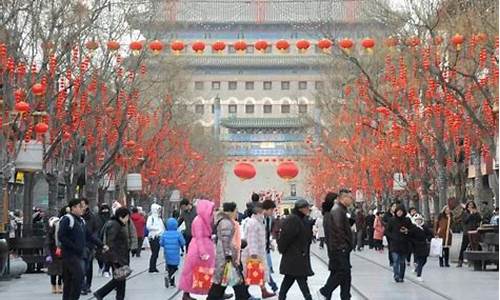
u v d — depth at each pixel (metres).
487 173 48.34
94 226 23.50
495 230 31.09
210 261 19.12
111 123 40.28
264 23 122.81
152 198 66.12
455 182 40.31
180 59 57.09
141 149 48.81
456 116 35.03
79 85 33.00
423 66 33.00
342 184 65.62
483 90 30.22
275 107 128.12
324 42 34.03
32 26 28.88
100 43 35.72
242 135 125.25
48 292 23.56
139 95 45.94
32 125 29.44
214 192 101.88
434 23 35.31
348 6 54.31
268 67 125.94
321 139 72.75
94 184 41.56
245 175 37.84
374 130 47.31
